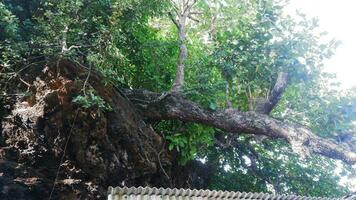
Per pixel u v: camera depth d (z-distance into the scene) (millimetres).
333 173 12797
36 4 9992
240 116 10008
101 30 8828
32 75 8375
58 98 8148
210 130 10531
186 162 10914
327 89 10500
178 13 12531
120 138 8781
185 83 11078
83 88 7969
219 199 7016
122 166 8750
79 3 8734
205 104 10312
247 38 10680
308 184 12867
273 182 12875
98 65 8586
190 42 12852
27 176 7988
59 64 8305
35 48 8648
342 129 10008
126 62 10703
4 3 9438
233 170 13156
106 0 9547
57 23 8562
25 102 8289
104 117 8391
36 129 8195
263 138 11734
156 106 10109
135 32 11117
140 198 6629
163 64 11742
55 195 8125
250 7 11953
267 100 10469
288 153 12711
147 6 10375
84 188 8344
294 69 10078
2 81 8344
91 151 8328
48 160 8328
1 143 8320
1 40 8734
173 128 10430
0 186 7562
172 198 6789
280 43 10180
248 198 7180
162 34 13984
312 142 9398
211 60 11156
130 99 10102
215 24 12523
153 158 9500
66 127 8242
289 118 10938
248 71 10719
